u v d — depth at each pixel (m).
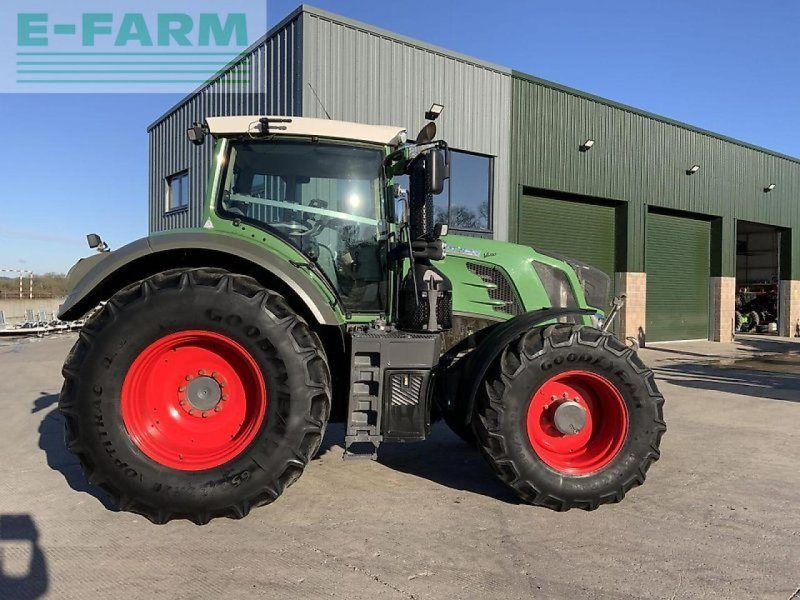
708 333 16.11
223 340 3.11
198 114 12.39
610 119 12.85
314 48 8.84
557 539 2.99
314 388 3.11
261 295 3.12
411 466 4.23
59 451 4.62
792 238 18.25
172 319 3.07
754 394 7.39
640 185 13.56
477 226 10.97
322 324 3.33
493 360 3.43
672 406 6.55
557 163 11.98
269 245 3.56
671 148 14.20
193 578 2.57
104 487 3.05
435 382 3.55
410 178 3.70
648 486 3.83
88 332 3.08
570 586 2.52
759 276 22.00
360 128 3.66
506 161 11.17
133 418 3.12
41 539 2.97
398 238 3.79
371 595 2.43
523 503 3.50
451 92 10.35
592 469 3.39
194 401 3.25
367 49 9.36
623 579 2.59
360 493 3.65
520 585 2.53
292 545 2.89
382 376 3.32
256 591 2.46
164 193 14.22
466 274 4.12
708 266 16.00
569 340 3.38
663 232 14.80
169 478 3.04
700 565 2.72
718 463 4.35
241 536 3.00
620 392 3.42
